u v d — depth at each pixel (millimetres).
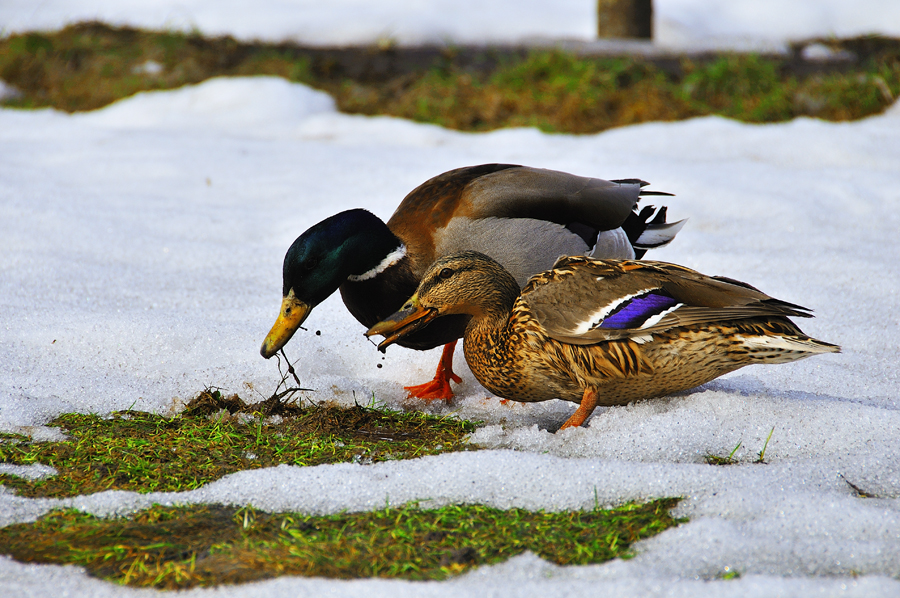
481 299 7461
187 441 6859
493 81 23219
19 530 5402
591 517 5637
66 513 5648
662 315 6750
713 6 29922
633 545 5258
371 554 5117
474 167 9617
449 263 7469
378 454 6742
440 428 7418
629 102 21938
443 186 9039
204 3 31047
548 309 7121
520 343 7289
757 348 6711
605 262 7312
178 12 29797
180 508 5742
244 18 29219
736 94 22094
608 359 6926
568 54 23594
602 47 25609
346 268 8109
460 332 8219
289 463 6520
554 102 21828
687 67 23734
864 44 27016
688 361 6875
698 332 6750
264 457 6625
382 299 8492
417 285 8500
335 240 7977
